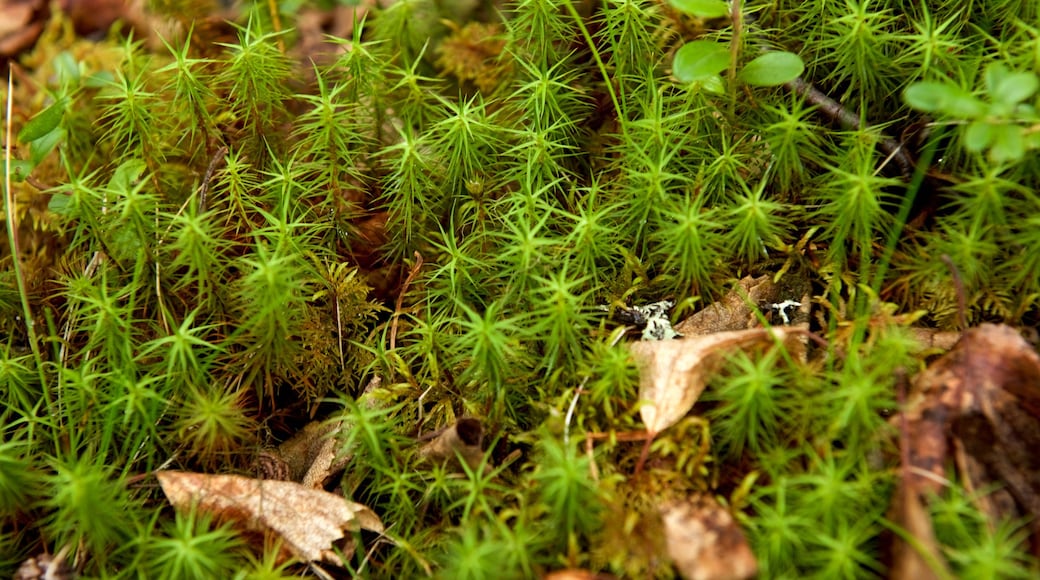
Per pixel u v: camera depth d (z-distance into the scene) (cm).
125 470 37
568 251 38
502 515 35
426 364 39
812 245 39
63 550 36
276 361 39
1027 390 35
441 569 36
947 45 38
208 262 38
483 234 39
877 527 35
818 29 40
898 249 39
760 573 34
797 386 36
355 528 37
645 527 35
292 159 40
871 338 36
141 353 38
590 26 43
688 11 37
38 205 43
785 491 35
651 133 39
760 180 40
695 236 37
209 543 36
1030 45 37
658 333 38
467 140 40
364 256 42
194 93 41
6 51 49
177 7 46
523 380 38
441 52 45
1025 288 37
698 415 37
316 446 39
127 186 39
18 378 39
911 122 39
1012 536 35
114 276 40
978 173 37
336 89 40
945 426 35
